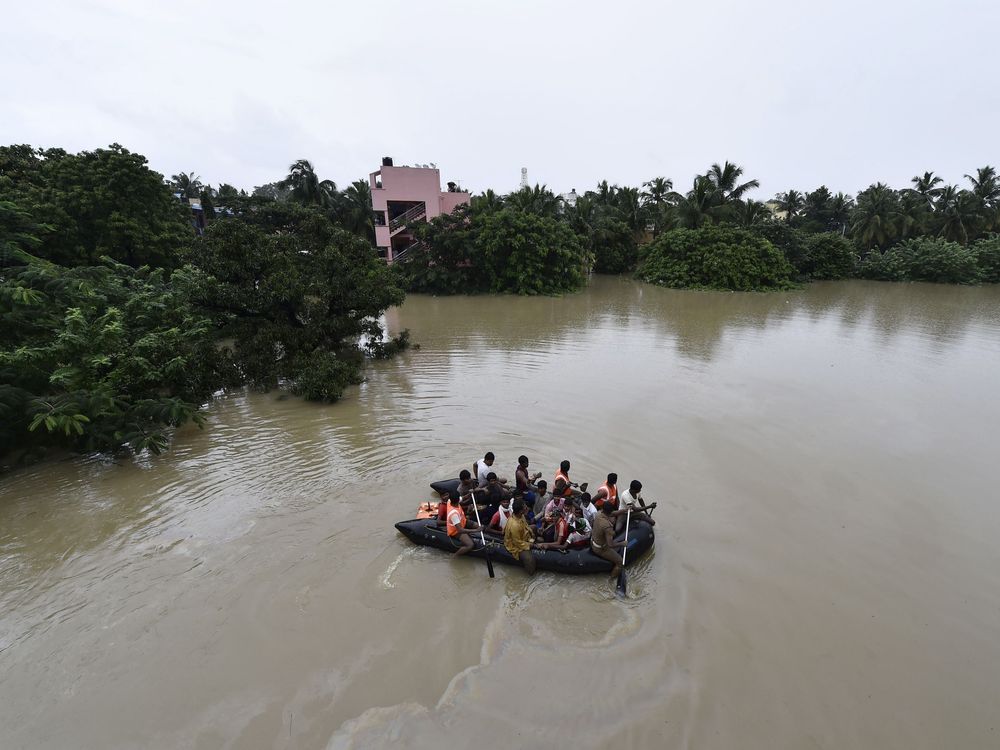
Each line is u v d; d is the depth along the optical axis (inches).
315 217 756.6
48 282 428.5
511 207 1370.6
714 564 274.7
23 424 367.2
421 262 1299.2
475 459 384.2
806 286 1457.9
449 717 190.9
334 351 663.8
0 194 749.3
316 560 275.7
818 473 366.9
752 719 191.0
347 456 389.7
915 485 352.8
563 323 916.0
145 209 839.7
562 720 189.8
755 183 1614.2
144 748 179.9
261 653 218.8
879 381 570.9
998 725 189.9
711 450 399.5
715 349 715.4
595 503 292.2
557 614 242.2
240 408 489.4
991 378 584.7
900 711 194.7
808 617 239.3
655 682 205.9
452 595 253.8
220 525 304.5
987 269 1507.1
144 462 379.9
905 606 246.4
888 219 1756.9
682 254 1456.7
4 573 263.4
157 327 493.0
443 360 661.3
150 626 231.6
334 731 185.6
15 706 194.2
